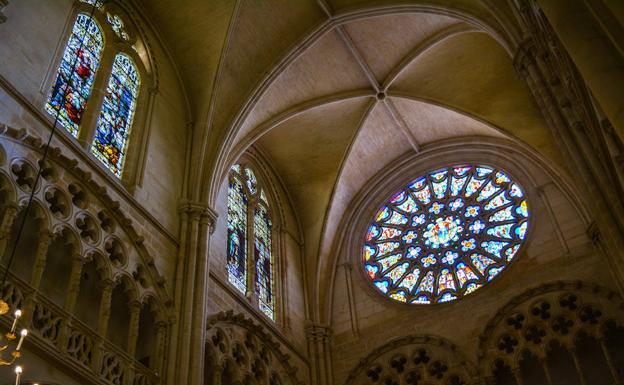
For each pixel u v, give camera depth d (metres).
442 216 31.25
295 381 26.06
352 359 28.19
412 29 28.67
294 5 27.16
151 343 20.69
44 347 15.56
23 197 17.05
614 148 14.40
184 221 23.34
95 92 22.34
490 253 28.66
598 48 12.55
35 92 19.27
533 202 28.81
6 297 15.27
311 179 33.00
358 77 30.47
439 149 32.91
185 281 21.77
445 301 28.09
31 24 20.22
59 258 19.39
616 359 24.02
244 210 29.42
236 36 27.09
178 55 27.77
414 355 27.03
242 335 24.27
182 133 26.23
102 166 20.69
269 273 29.14
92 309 19.80
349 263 31.77
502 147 30.86
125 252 19.98
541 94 20.34
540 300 25.55
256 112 28.64
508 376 25.75
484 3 23.23
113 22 25.17
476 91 29.86
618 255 18.08
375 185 33.47
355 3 27.38
